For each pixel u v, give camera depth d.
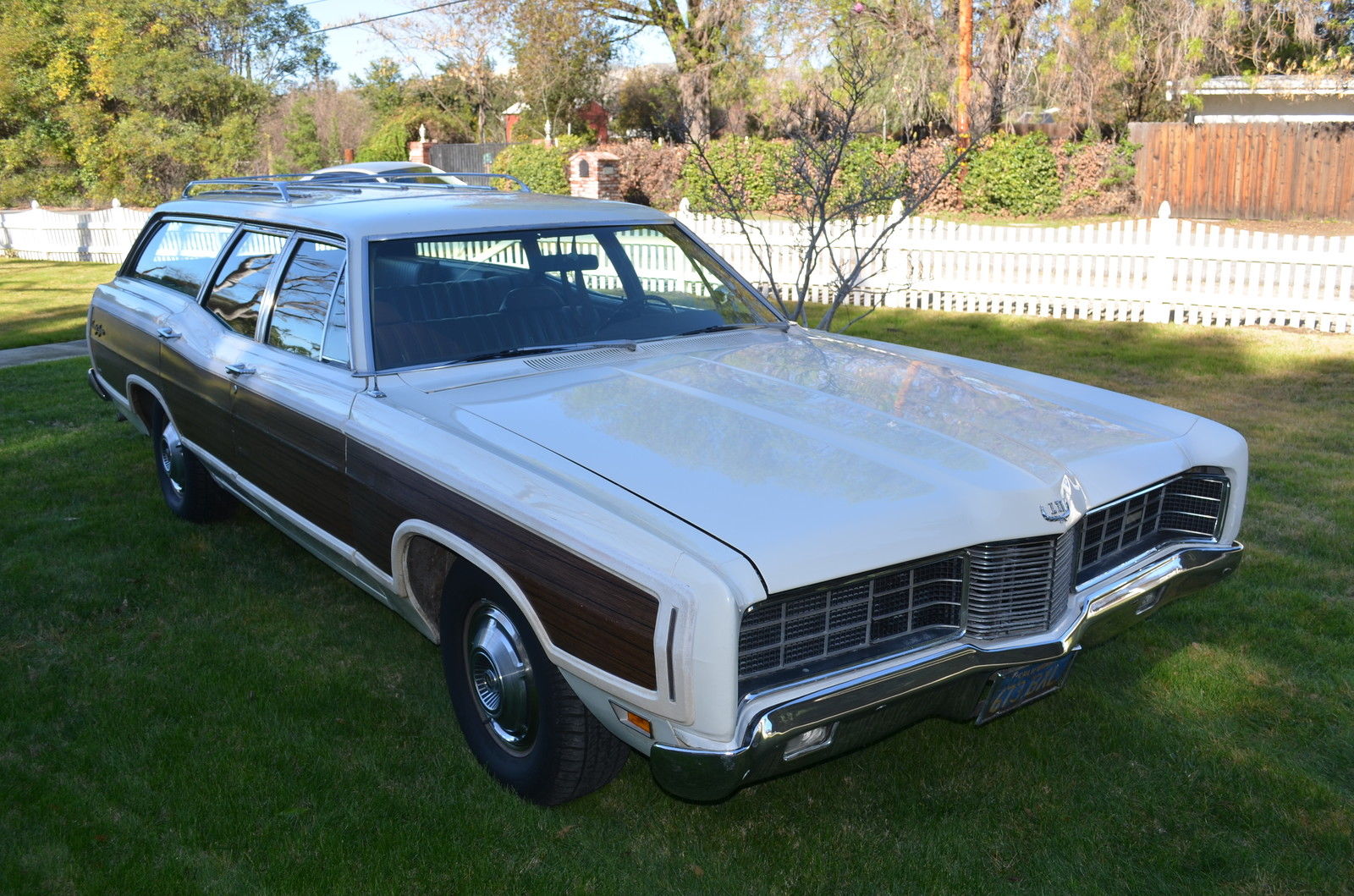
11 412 7.80
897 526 2.59
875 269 12.70
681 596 2.35
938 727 3.57
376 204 4.14
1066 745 3.43
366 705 3.68
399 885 2.77
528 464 2.89
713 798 2.47
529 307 3.91
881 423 3.12
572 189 21.48
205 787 3.19
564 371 3.63
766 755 2.43
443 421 3.21
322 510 3.68
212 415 4.45
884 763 3.36
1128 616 3.14
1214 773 3.25
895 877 2.82
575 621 2.62
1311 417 7.32
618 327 4.04
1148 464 3.14
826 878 2.82
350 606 4.51
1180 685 3.77
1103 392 3.78
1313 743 3.41
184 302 4.86
